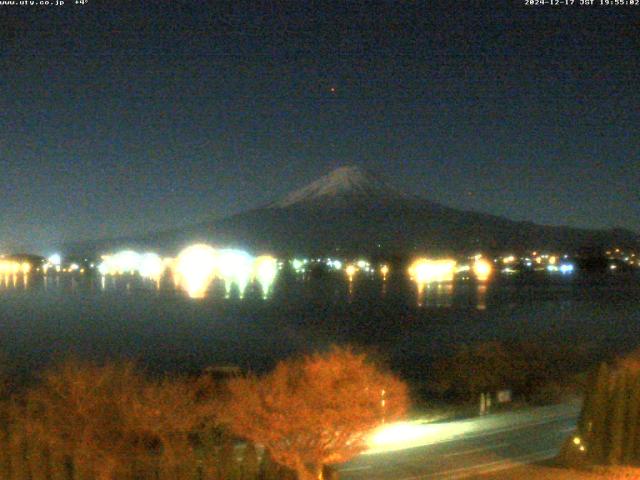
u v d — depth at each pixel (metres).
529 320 62.28
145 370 24.06
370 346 44.31
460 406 26.06
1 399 16.41
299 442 12.25
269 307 85.19
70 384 13.12
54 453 12.27
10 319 71.00
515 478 15.72
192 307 88.00
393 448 18.84
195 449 13.09
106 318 72.06
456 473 16.31
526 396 28.59
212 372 23.03
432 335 51.34
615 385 16.67
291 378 12.80
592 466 16.52
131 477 12.40
